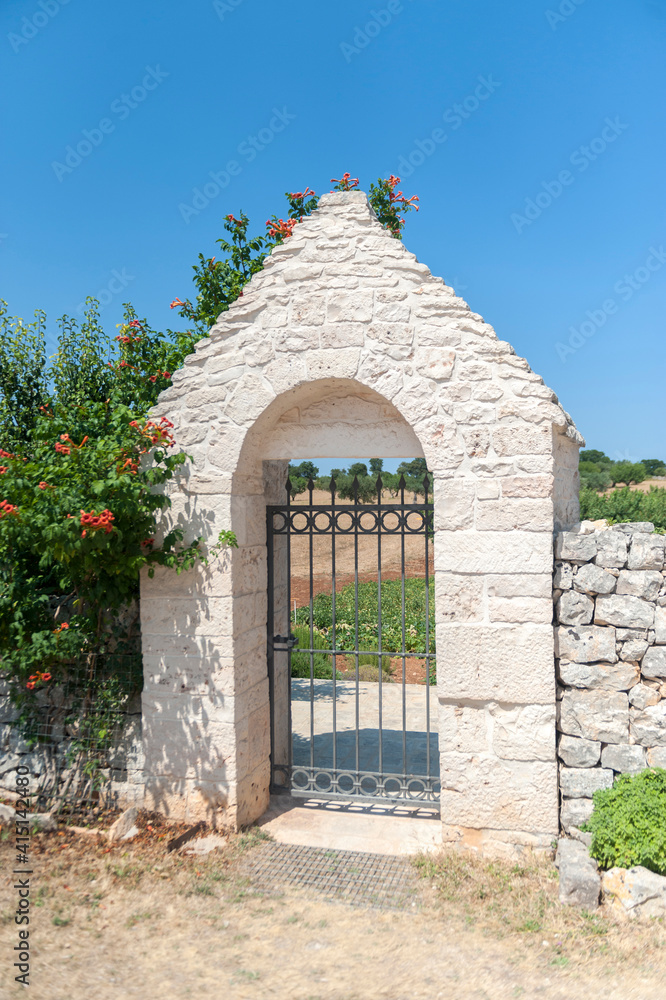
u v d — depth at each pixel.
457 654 5.21
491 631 5.14
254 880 4.98
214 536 5.69
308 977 3.86
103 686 6.02
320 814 6.11
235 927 4.38
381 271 5.42
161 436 5.41
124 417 5.66
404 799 6.04
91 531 4.78
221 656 5.66
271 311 5.63
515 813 5.09
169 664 5.78
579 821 5.00
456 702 5.24
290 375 5.56
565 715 5.16
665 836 4.38
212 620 5.68
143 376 8.55
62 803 6.00
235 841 5.47
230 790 5.62
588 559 5.12
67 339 8.93
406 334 5.34
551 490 5.08
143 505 5.33
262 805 6.18
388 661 12.50
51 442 5.59
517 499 5.11
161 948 4.13
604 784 5.00
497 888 4.73
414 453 5.78
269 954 4.09
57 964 3.90
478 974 3.85
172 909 4.55
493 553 5.15
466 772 5.21
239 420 5.67
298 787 6.57
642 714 4.97
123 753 5.98
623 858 4.54
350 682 11.41
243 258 9.22
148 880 4.89
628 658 5.03
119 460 5.21
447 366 5.25
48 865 5.07
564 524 5.62
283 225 8.40
